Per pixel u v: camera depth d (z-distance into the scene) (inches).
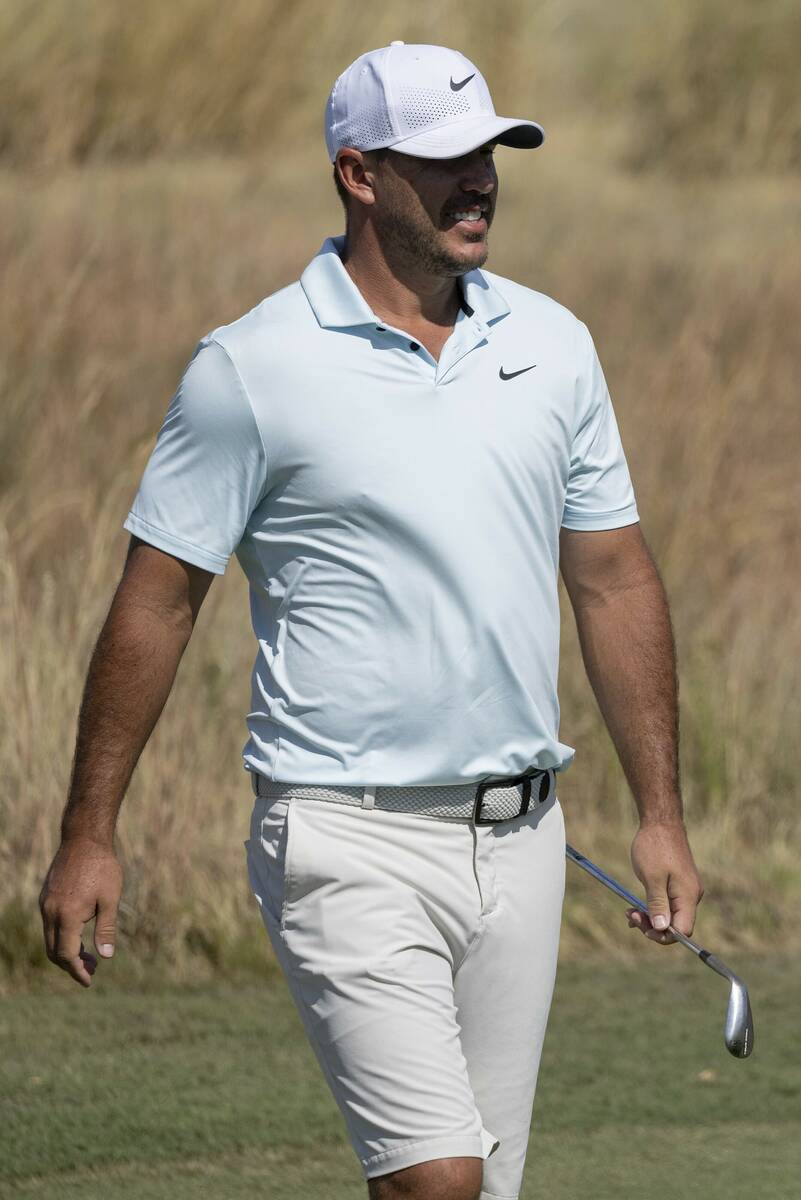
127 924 803.4
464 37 2807.6
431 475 415.2
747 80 2637.8
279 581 429.1
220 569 430.6
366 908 416.2
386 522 414.3
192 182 2174.0
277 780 425.4
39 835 807.1
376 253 434.6
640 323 1621.6
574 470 450.9
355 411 416.5
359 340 420.8
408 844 420.5
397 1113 404.8
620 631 463.5
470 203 429.1
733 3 2662.4
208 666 925.8
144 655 432.8
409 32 2778.1
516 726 424.8
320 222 1999.3
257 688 436.5
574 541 461.4
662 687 462.9
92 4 2449.6
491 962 431.2
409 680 415.8
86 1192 586.6
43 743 827.4
